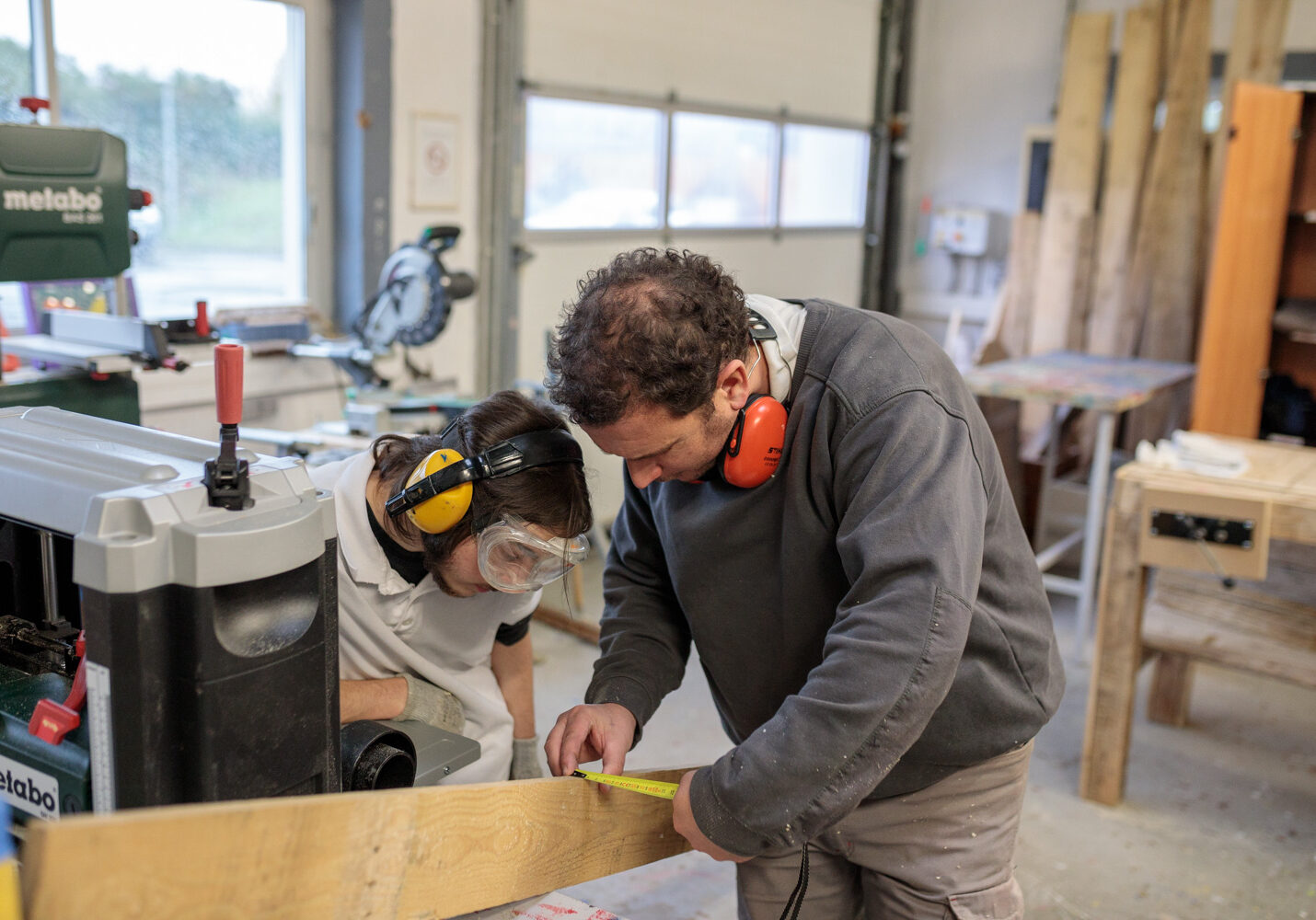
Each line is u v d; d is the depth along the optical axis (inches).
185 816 24.8
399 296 118.2
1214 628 112.8
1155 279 202.2
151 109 128.3
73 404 76.5
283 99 142.9
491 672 58.9
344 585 48.8
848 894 56.8
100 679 29.2
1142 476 102.8
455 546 43.8
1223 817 107.8
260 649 30.9
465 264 163.2
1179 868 99.0
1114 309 207.2
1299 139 158.7
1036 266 219.0
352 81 144.7
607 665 54.5
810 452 44.6
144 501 29.1
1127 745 108.3
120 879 23.7
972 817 51.2
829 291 247.1
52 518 31.9
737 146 213.9
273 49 140.3
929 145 254.5
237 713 30.5
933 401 42.4
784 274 231.5
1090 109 210.2
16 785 33.8
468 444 43.1
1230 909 93.0
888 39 245.8
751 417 42.9
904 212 260.5
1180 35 200.2
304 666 32.5
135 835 23.8
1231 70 197.2
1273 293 155.6
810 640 48.7
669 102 193.3
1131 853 101.0
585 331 39.6
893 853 51.9
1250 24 194.9
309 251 149.1
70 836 22.5
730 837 39.7
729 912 90.7
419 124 152.1
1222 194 146.7
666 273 40.1
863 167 251.0
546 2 166.7
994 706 47.6
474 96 159.6
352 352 120.1
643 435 41.0
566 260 180.5
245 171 140.4
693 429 41.9
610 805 44.6
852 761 38.3
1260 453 112.7
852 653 38.6
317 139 146.8
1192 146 198.4
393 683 50.6
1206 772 117.0
